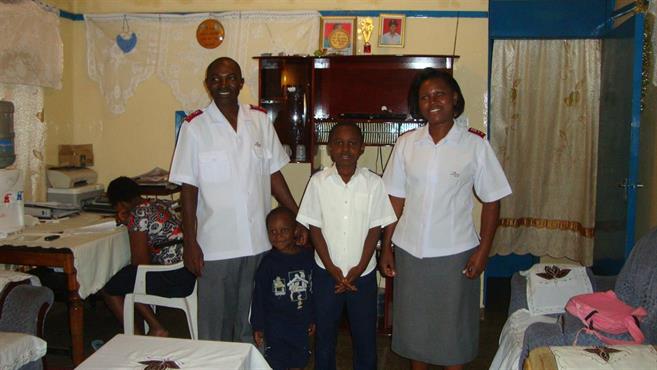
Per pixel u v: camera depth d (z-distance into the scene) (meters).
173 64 3.96
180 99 3.98
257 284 2.43
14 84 3.47
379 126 3.76
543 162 4.32
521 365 2.00
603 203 3.77
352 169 2.24
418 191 2.17
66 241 2.80
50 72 3.70
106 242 2.90
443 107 2.07
